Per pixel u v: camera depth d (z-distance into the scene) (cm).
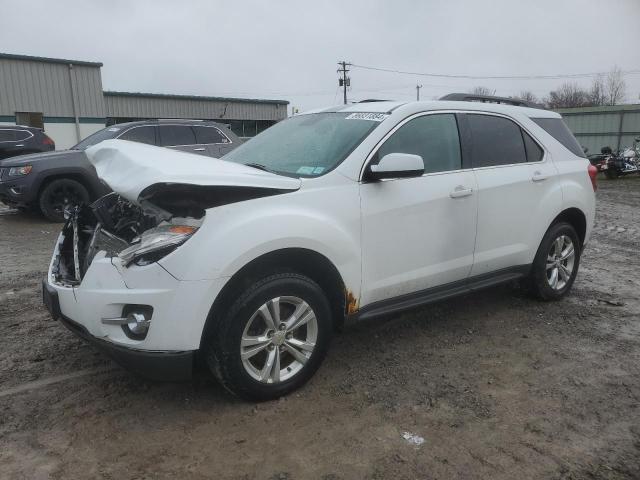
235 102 3925
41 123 2811
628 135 3162
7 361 383
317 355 343
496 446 287
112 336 296
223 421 310
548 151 491
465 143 423
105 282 296
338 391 344
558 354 403
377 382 356
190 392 342
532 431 301
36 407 322
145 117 3575
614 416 318
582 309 500
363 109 412
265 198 316
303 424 307
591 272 640
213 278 290
